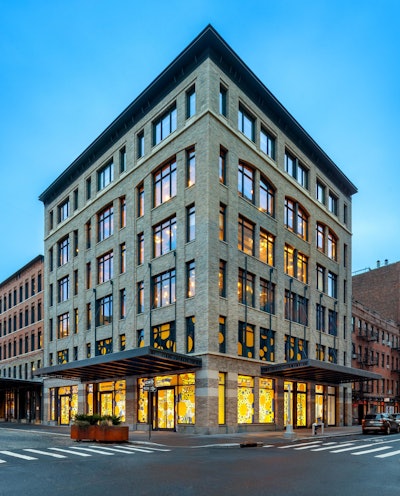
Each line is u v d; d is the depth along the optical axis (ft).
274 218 127.54
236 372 104.78
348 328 162.30
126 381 119.44
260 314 116.67
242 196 116.16
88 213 147.54
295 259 135.54
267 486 37.99
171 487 37.29
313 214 146.82
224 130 110.32
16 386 176.14
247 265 114.11
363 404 185.16
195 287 103.24
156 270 115.34
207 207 102.73
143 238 122.62
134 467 48.24
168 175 116.78
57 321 160.04
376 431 112.47
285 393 123.75
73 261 153.17
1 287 216.74
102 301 136.26
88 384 137.28
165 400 107.65
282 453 63.16
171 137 115.14
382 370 205.16
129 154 131.13
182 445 72.74
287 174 134.00
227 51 110.73
